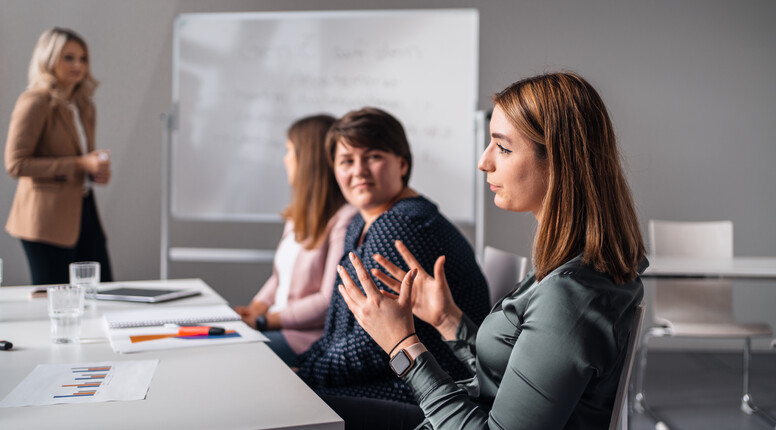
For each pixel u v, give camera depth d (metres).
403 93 3.67
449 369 1.41
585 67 4.01
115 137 4.04
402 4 3.98
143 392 0.98
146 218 4.09
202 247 4.11
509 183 0.98
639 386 3.02
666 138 4.02
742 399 3.11
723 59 3.99
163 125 4.07
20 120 2.97
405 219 1.47
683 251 3.25
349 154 1.63
